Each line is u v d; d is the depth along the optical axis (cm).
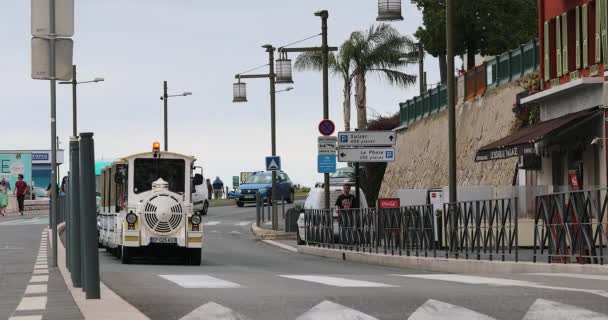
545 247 2127
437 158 5894
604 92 3098
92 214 1252
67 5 2167
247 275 1933
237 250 3919
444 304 1142
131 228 2766
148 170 2823
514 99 4597
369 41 7356
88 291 1251
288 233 4841
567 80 3475
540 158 3753
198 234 2788
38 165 11881
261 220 6259
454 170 2981
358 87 7381
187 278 1797
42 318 1064
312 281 1670
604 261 1828
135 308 1138
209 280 1717
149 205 2769
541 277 1700
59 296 1405
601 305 1098
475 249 2395
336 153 4031
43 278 1859
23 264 2416
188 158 2845
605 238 1820
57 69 2169
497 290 1323
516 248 2184
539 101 3675
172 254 2895
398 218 2833
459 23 6238
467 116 5334
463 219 2466
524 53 4519
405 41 7362
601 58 3152
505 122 4691
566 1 3469
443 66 7181
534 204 2192
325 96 4094
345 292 1340
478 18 6231
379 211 2986
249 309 1138
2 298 1422
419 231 2672
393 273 2233
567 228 2002
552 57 3641
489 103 4972
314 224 3703
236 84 5294
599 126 3167
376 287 1455
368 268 2666
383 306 1140
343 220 3356
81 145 1248
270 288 1464
